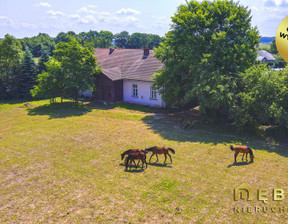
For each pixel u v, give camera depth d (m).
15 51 42.66
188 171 14.91
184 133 22.56
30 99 42.56
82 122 26.58
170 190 12.77
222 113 28.09
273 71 21.06
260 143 19.86
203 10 25.78
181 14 25.69
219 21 25.56
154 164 16.12
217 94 21.00
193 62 24.69
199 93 22.53
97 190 12.97
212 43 23.72
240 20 25.09
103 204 11.73
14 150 19.03
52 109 33.22
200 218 10.59
